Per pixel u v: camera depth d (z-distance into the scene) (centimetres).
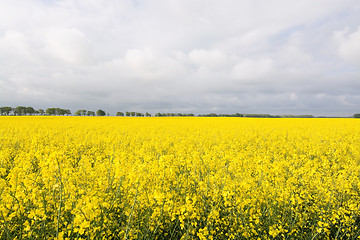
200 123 3303
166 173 452
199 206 421
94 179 496
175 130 2103
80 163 643
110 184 450
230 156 654
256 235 382
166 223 385
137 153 819
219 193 418
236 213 385
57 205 352
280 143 1289
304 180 504
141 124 2934
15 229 317
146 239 343
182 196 438
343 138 1524
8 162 718
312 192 510
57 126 2372
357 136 1595
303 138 1630
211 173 520
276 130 2073
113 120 3875
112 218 361
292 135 1725
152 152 952
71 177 429
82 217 286
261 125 2936
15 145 1148
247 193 430
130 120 3959
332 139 1416
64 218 345
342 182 505
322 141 1386
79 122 3119
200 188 443
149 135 1614
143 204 382
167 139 1355
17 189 357
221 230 387
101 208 323
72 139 1389
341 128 2277
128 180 418
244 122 3634
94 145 1182
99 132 1862
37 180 408
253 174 630
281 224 378
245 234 348
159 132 1877
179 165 565
